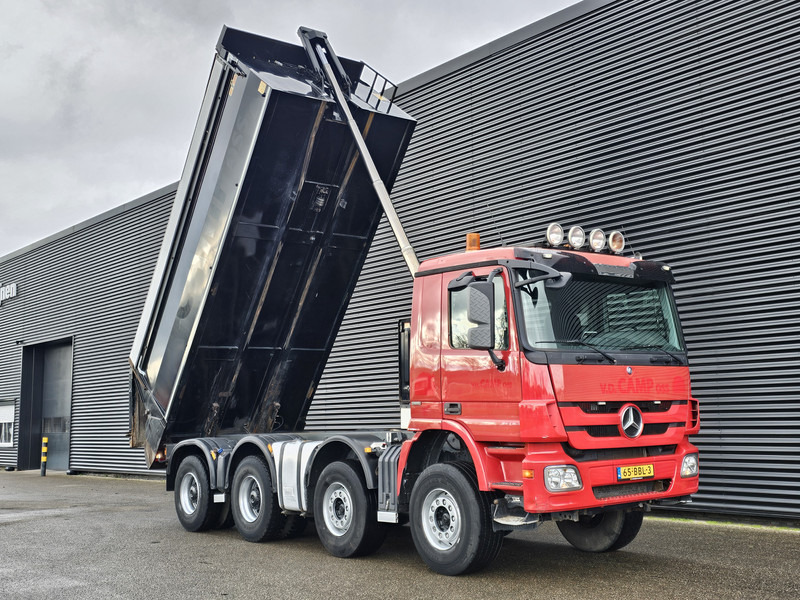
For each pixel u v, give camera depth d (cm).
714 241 948
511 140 1202
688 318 966
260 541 850
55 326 2405
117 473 2048
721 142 951
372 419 1366
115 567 709
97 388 2167
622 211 1045
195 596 589
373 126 895
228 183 872
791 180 888
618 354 637
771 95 910
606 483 606
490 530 626
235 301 923
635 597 557
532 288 629
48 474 2286
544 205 1144
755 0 933
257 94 830
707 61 971
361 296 1419
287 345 991
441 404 668
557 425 588
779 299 888
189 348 926
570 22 1133
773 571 643
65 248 2391
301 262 941
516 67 1205
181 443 971
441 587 602
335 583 628
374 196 937
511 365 612
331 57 907
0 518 1096
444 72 1320
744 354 913
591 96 1098
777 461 880
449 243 1287
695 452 674
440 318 682
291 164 867
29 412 2528
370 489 732
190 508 952
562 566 677
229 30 852
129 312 2061
